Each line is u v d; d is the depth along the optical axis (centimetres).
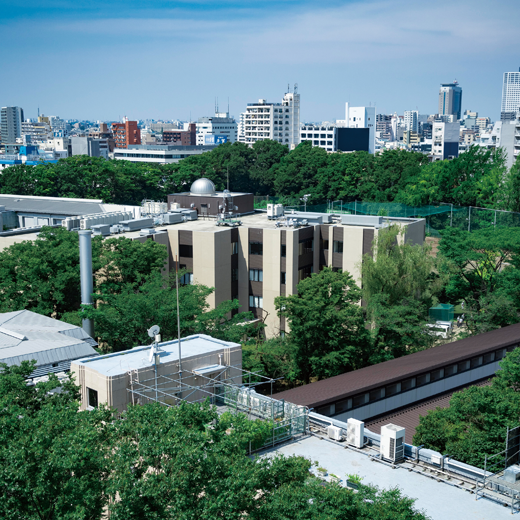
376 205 13512
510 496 2683
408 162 15700
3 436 2364
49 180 14912
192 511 2211
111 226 8031
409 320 6369
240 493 2281
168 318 5281
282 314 5950
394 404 4378
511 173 12444
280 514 2270
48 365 4303
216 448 2511
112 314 5256
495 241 7812
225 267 7900
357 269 7725
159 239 7869
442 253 8312
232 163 17962
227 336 5625
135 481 2250
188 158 18162
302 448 3178
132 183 16188
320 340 5753
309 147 18062
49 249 6316
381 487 2772
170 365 3659
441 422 3459
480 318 7212
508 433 3044
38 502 2241
